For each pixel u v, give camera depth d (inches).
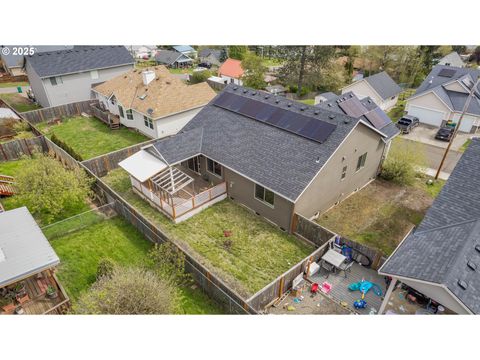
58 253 695.7
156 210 841.5
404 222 821.2
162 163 836.6
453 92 1483.8
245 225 788.6
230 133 904.9
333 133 764.6
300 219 721.6
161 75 1375.5
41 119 1386.6
